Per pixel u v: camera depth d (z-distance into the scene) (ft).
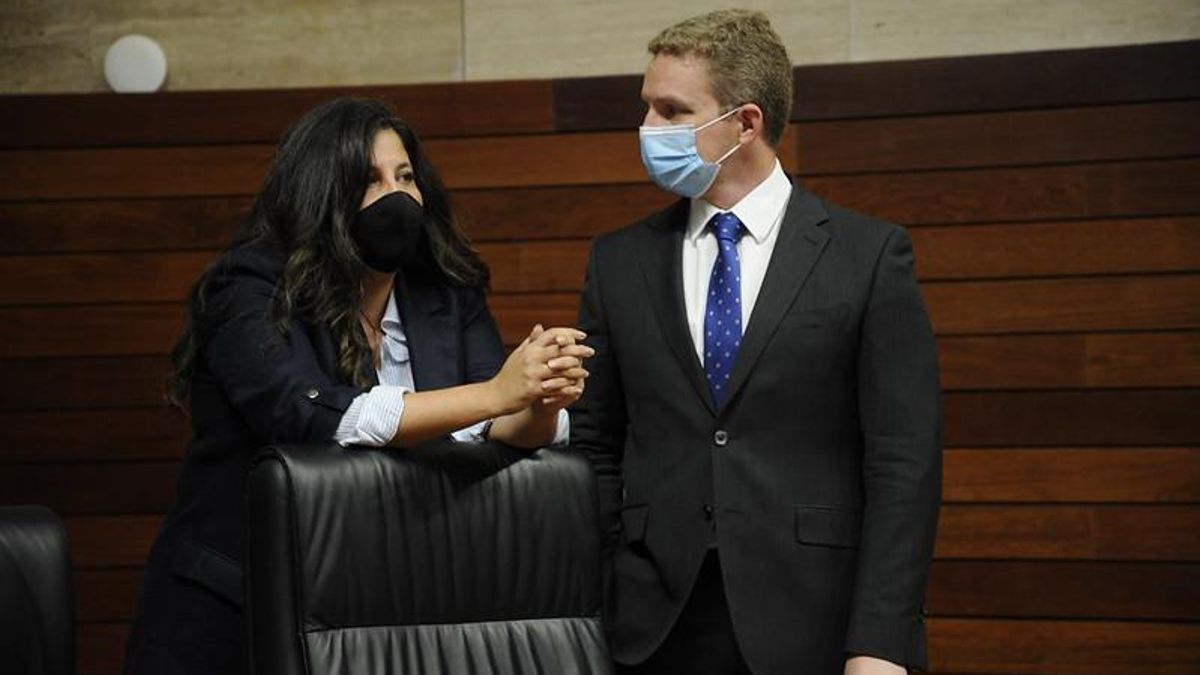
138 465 18.43
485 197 18.17
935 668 17.15
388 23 18.75
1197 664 16.66
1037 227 17.17
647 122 10.93
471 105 18.24
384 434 8.97
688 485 10.54
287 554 8.38
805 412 10.53
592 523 9.29
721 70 10.75
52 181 18.61
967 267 17.30
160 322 18.44
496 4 18.62
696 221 11.11
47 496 18.48
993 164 17.29
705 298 10.91
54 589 8.51
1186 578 16.74
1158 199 16.97
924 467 10.31
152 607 9.70
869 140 17.52
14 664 8.34
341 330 9.66
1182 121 16.93
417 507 8.81
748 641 10.24
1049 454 17.06
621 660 10.58
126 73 18.61
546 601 9.09
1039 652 16.97
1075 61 17.16
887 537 10.18
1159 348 16.92
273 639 8.32
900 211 17.46
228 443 9.72
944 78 17.39
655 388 10.75
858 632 10.03
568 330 9.18
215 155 18.47
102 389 18.49
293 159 9.89
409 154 10.29
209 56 18.85
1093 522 16.96
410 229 9.78
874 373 10.48
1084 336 17.06
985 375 17.24
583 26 18.51
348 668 8.34
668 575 10.49
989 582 17.11
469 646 8.78
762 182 11.02
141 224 18.51
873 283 10.59
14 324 18.60
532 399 9.04
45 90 18.99
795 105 17.66
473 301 10.57
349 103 10.07
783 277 10.66
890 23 17.94
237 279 9.70
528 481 9.19
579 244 18.02
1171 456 16.84
